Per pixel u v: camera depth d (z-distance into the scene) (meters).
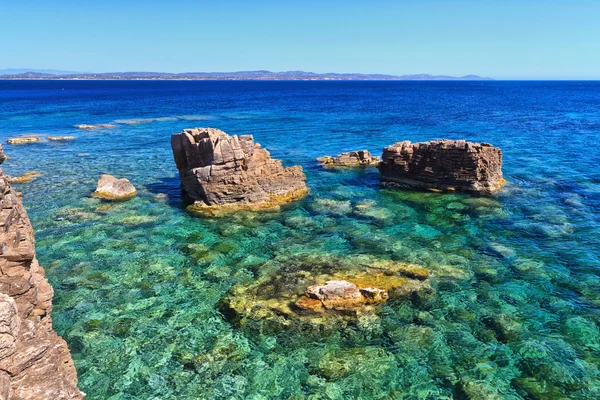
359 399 12.66
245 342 15.05
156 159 45.00
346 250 22.22
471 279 19.16
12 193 14.62
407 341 14.95
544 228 24.73
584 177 35.00
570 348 14.59
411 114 87.94
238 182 28.50
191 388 13.12
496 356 14.27
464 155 30.98
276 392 12.97
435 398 12.64
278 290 17.81
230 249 22.53
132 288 18.70
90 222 26.05
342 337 15.13
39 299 11.88
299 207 28.97
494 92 192.50
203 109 102.69
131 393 12.94
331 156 45.19
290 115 87.12
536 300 17.55
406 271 19.20
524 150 46.44
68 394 9.36
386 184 34.34
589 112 88.75
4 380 8.32
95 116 86.44
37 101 128.25
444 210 28.16
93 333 15.63
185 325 16.06
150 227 25.47
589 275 19.48
